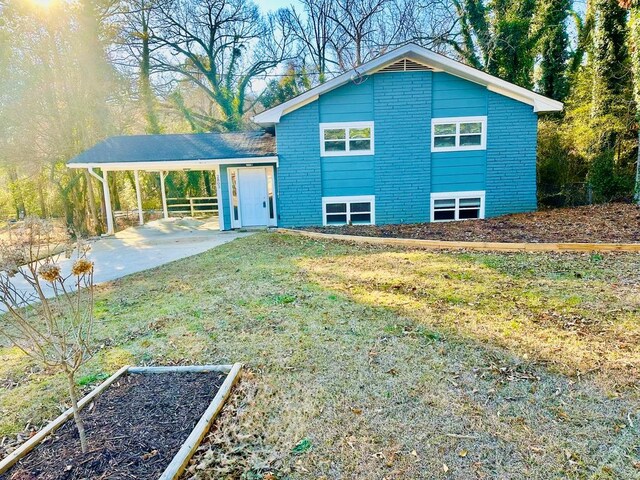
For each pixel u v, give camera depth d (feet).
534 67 57.47
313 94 39.32
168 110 80.38
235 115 85.56
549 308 16.08
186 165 42.19
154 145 46.85
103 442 8.59
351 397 10.55
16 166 55.72
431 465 8.06
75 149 56.29
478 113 39.78
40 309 19.85
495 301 17.20
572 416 9.39
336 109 40.22
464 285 19.56
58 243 13.76
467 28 62.95
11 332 16.98
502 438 8.76
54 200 62.23
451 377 11.31
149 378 11.64
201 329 15.60
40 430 9.40
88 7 55.93
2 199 69.56
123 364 12.97
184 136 50.70
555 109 38.86
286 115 40.42
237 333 15.02
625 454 8.14
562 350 12.59
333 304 17.70
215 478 7.83
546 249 25.66
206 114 93.30
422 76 39.45
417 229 36.55
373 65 38.55
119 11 63.41
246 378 11.68
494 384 10.88
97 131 58.34
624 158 43.14
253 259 27.73
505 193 40.78
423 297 18.13
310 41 86.58
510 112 39.63
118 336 15.42
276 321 16.01
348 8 78.84
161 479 7.45
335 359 12.65
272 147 44.47
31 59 51.52
